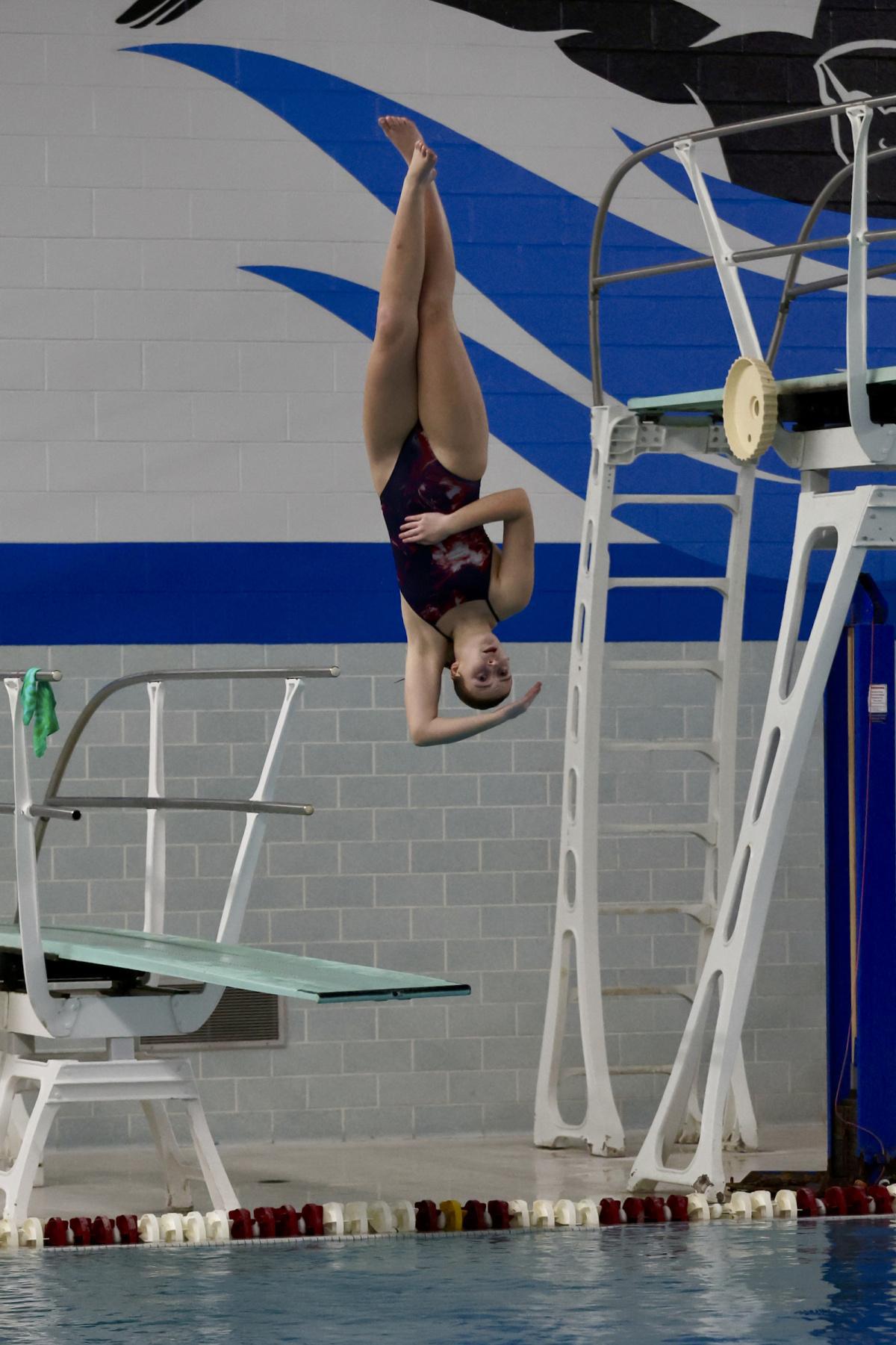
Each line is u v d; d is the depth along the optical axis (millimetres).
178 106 24531
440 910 24750
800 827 25703
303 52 24844
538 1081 23938
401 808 24734
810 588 26016
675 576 25625
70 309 24234
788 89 26000
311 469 24750
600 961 25125
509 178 25391
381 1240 17484
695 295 25766
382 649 24828
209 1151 18359
